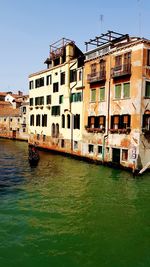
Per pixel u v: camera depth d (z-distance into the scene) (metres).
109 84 25.83
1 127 62.44
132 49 23.33
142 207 14.88
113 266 9.30
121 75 23.92
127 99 23.80
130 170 23.23
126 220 13.09
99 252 10.13
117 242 10.92
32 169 24.81
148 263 9.51
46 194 17.05
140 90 22.53
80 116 30.23
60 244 10.66
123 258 9.79
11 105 69.25
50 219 13.05
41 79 39.22
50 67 38.50
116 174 22.59
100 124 27.09
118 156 24.80
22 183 19.69
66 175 22.31
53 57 37.00
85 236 11.36
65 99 32.84
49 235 11.38
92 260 9.61
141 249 10.42
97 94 27.50
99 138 27.08
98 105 27.36
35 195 16.78
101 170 24.27
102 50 27.22
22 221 12.73
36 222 12.66
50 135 36.84
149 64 22.94
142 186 18.97
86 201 15.77
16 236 11.22
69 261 9.52
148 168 23.11
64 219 13.09
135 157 22.62
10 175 22.28
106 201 15.80
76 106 31.00
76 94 31.03
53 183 19.75
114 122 25.34
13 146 44.06
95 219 13.15
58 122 34.84
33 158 26.88
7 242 10.69
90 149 28.89
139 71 22.62
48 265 9.25
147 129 22.78
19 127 55.34
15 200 15.75
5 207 14.54
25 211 14.02
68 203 15.38
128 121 23.70
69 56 32.97
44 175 22.36
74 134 31.31
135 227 12.33
